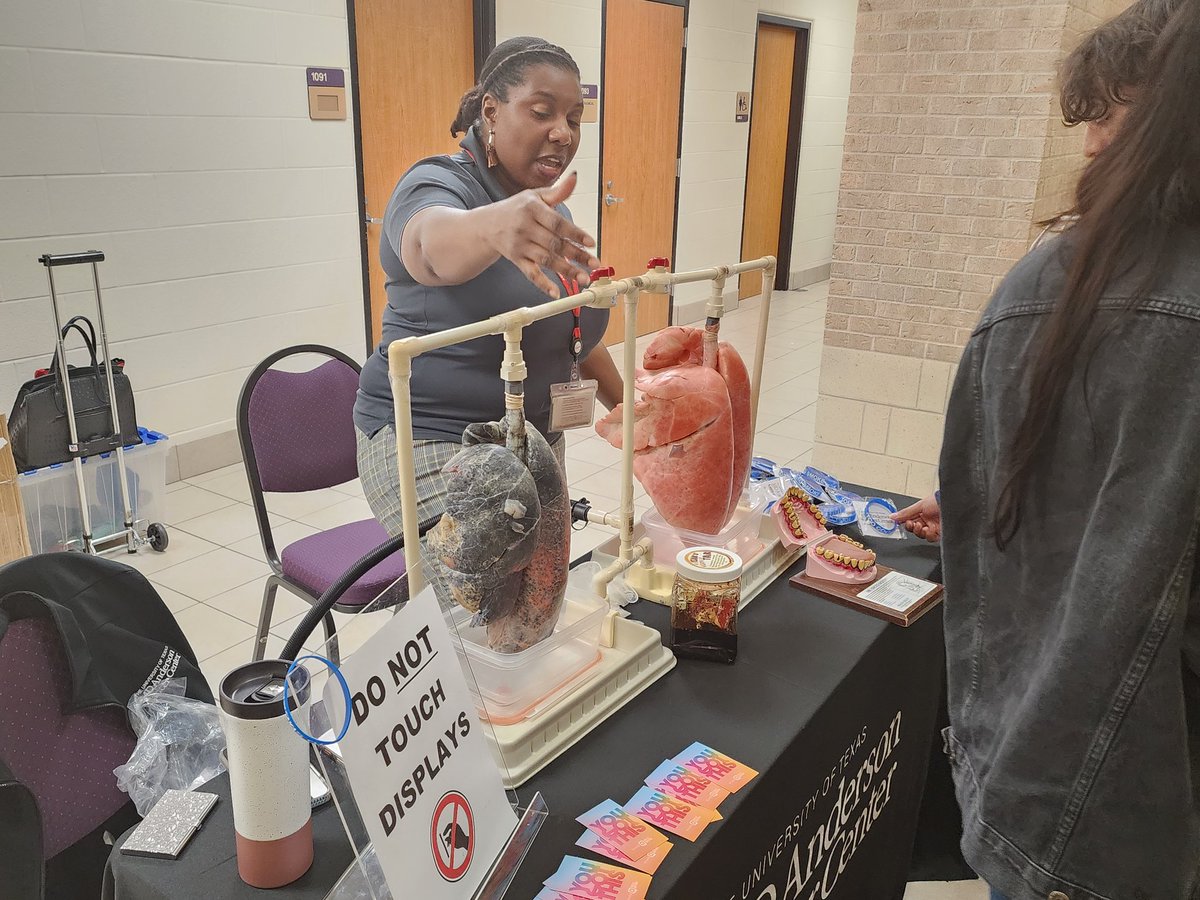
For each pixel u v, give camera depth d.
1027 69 2.90
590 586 1.19
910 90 3.11
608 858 0.84
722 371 1.31
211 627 2.61
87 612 1.13
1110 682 0.74
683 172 6.48
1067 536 0.78
